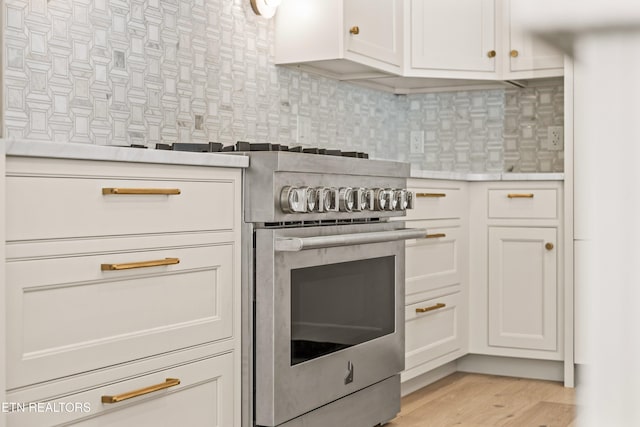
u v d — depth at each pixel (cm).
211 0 279
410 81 395
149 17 249
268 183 204
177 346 181
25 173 139
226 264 200
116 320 162
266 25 313
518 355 353
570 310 339
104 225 158
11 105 200
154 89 252
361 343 250
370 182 255
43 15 209
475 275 361
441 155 428
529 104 411
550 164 406
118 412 164
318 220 229
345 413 243
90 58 226
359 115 389
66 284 149
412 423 280
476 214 360
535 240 349
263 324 204
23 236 139
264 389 204
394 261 275
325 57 309
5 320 134
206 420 193
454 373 371
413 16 369
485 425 277
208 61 278
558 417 288
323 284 228
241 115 297
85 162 153
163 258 177
